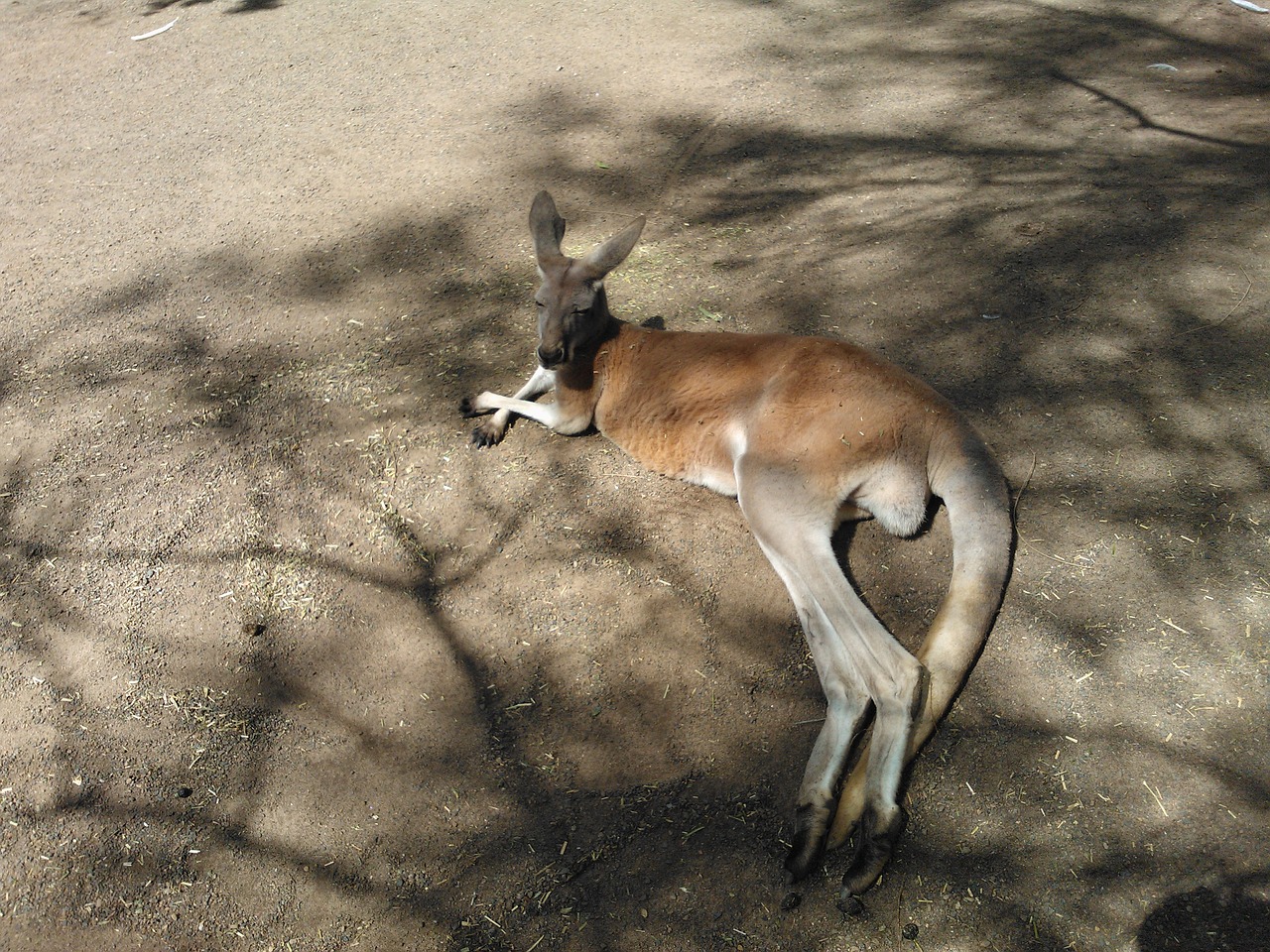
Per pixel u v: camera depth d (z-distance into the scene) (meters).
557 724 2.57
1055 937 2.23
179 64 5.21
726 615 2.68
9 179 4.23
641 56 4.90
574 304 2.87
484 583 2.79
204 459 3.06
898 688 2.37
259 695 2.66
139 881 2.45
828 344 2.74
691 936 2.29
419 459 3.02
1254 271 3.29
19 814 2.52
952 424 2.64
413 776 2.54
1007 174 3.82
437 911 2.38
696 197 3.84
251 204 3.97
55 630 2.78
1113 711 2.45
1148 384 3.00
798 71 4.64
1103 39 4.73
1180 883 2.25
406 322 3.39
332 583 2.82
